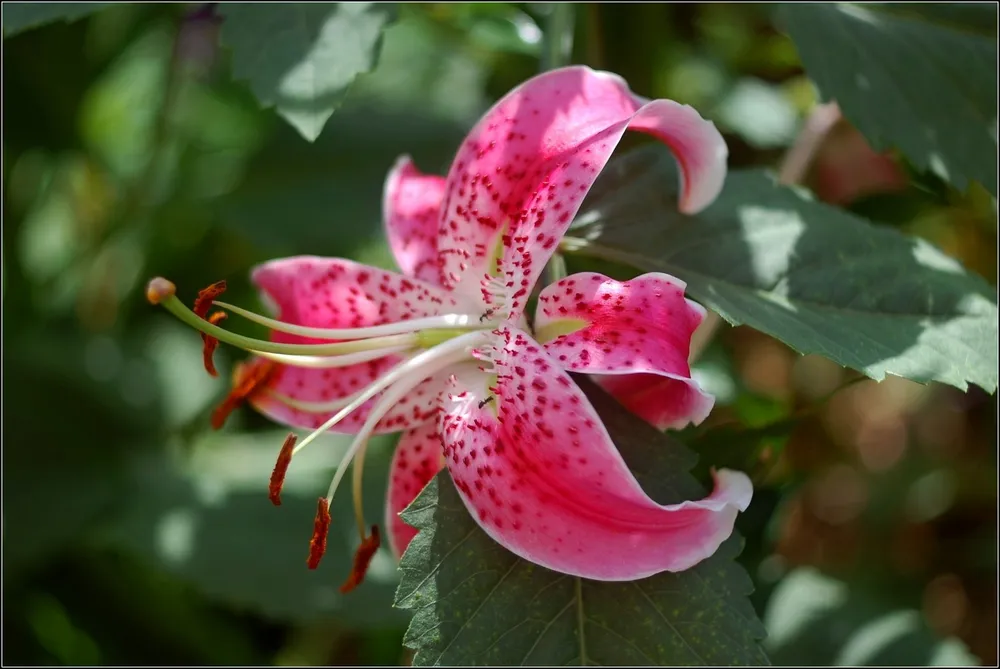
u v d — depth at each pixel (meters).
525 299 0.58
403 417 0.61
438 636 0.57
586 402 0.55
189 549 0.79
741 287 0.62
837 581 0.78
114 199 0.98
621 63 0.77
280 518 0.79
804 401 0.96
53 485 0.84
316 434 0.59
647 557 0.56
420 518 0.58
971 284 0.63
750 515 0.69
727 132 0.89
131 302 0.95
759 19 0.84
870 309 0.62
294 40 0.64
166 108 0.94
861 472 0.97
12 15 0.67
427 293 0.61
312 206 0.89
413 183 0.63
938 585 0.91
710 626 0.58
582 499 0.56
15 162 0.91
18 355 0.87
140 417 0.88
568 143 0.58
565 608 0.58
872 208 0.79
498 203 0.59
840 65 0.67
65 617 0.83
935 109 0.67
